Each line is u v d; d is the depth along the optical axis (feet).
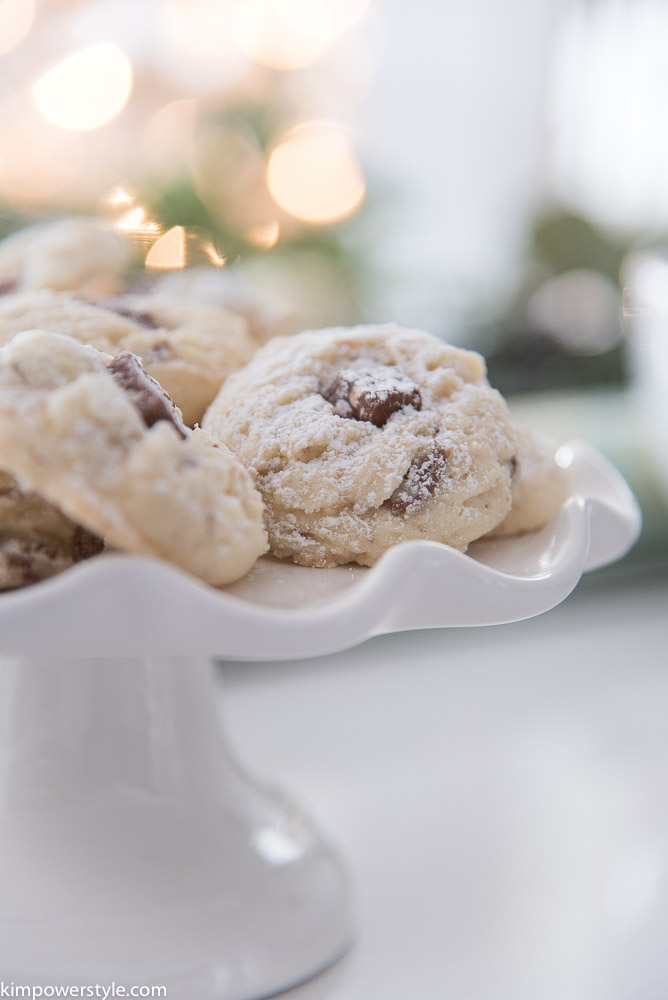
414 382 1.23
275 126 2.46
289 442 1.18
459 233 3.57
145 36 2.56
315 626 1.02
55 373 1.04
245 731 1.65
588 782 1.53
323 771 1.56
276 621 1.01
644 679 1.78
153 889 1.22
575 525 1.18
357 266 2.40
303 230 2.34
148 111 2.60
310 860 1.30
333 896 1.29
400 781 1.54
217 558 1.05
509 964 1.25
